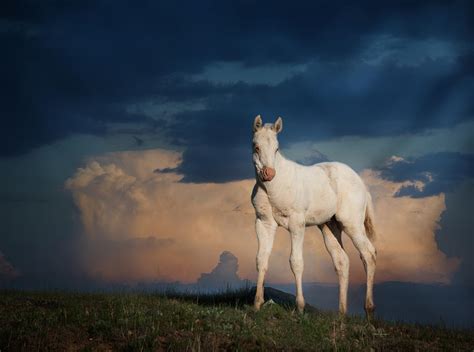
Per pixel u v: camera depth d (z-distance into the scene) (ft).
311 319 31.42
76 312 29.50
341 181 37.78
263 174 32.48
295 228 34.30
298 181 34.32
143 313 29.43
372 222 39.78
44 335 25.79
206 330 27.91
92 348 24.61
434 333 32.09
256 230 34.71
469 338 31.55
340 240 38.93
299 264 33.96
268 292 42.70
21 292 38.45
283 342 26.94
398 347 28.25
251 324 29.19
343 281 38.09
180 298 40.60
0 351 24.14
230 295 43.39
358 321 33.35
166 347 25.23
